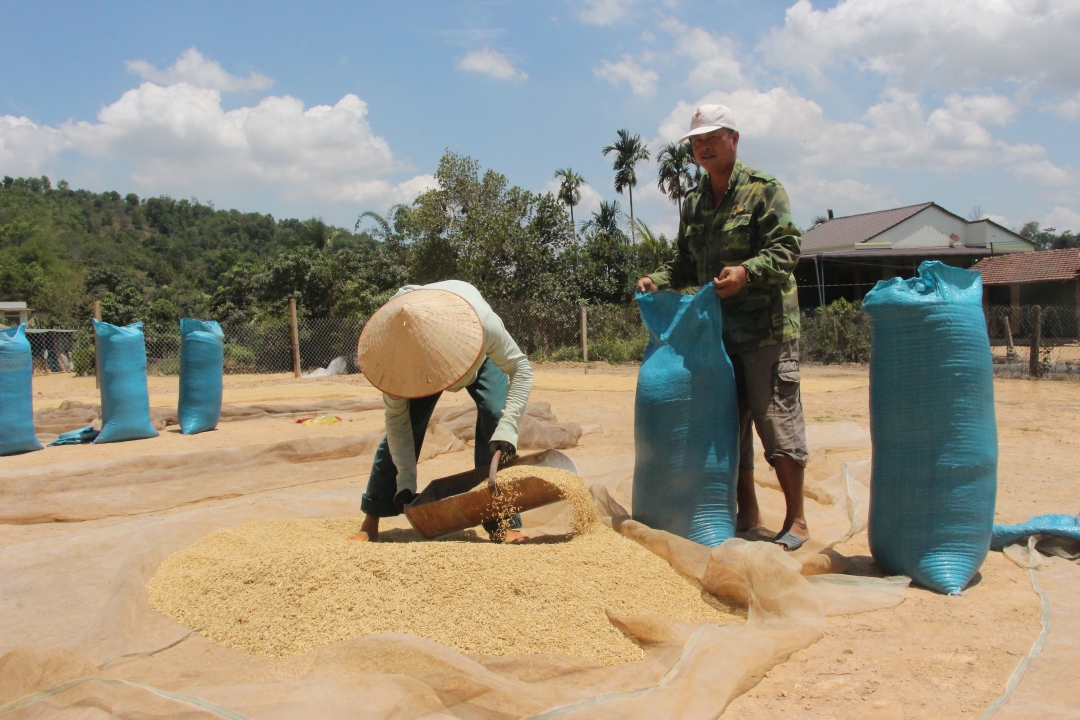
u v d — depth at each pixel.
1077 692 2.32
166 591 3.39
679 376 3.85
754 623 2.90
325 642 2.74
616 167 46.69
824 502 4.97
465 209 25.38
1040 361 15.02
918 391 3.43
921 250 29.47
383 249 28.47
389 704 2.17
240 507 4.88
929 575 3.37
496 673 2.51
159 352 21.72
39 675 2.35
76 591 3.55
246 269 30.52
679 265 4.55
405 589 3.00
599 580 3.21
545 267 24.89
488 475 4.19
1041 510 4.64
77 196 143.62
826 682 2.46
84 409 10.48
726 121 4.04
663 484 3.88
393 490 4.21
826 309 18.47
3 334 8.13
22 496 5.68
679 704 2.23
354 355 19.62
